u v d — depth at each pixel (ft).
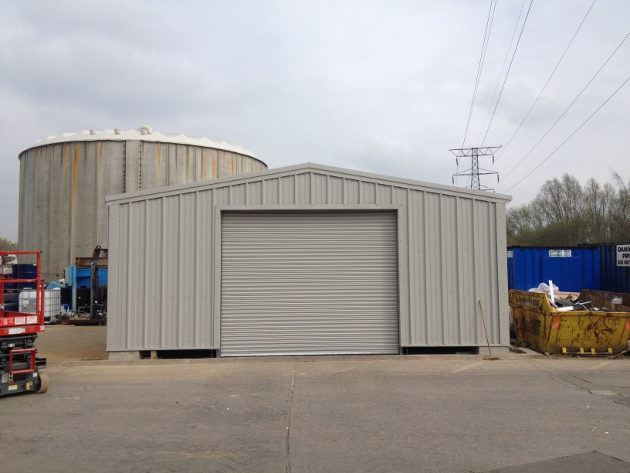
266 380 29.40
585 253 54.39
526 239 147.02
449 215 37.63
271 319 37.58
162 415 22.29
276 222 38.04
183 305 36.58
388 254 38.19
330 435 19.36
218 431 19.97
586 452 17.38
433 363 34.30
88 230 100.99
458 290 37.19
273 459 16.90
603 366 33.04
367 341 37.73
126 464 16.57
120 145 102.78
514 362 34.47
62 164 102.58
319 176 37.65
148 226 36.81
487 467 16.08
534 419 21.30
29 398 25.52
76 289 71.26
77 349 43.14
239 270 37.63
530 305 39.40
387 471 15.81
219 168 112.88
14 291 37.88
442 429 20.02
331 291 37.91
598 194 137.08
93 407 23.72
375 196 37.68
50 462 16.76
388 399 24.80
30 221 105.70
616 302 40.75
